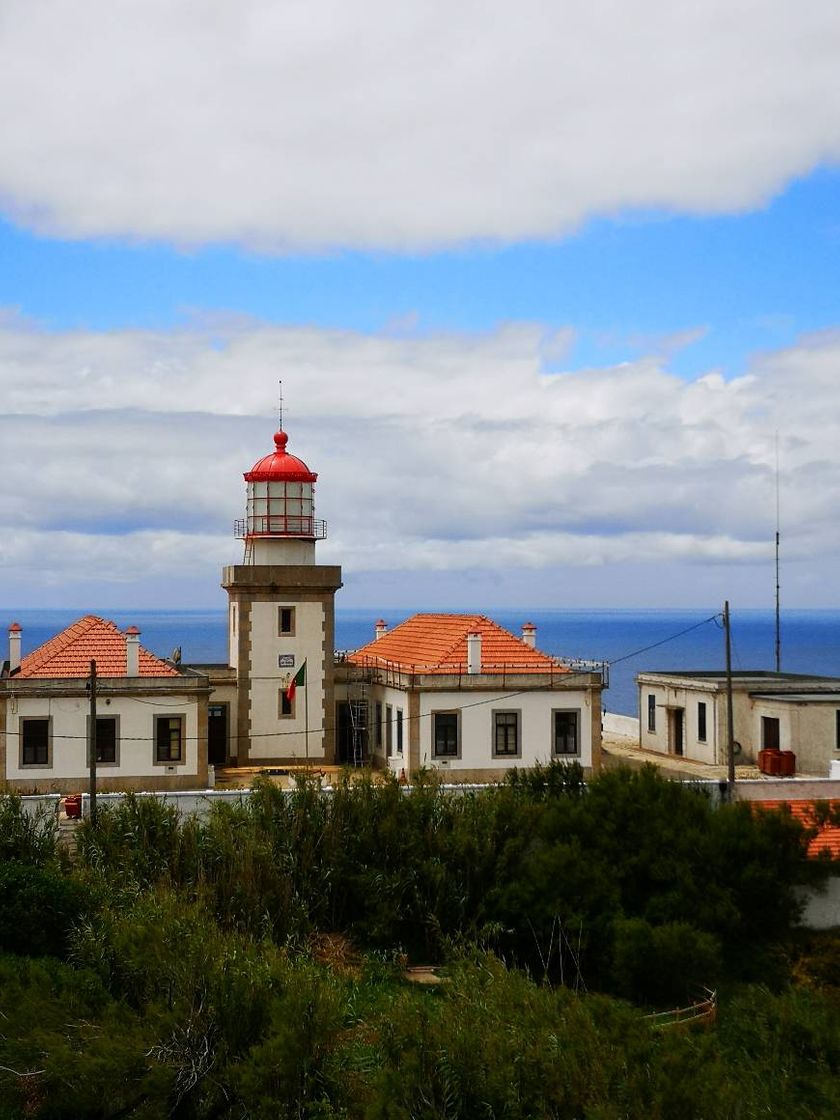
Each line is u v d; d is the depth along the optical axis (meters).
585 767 52.66
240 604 56.09
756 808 37.28
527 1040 20.38
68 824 39.34
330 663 56.69
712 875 34.56
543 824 35.56
